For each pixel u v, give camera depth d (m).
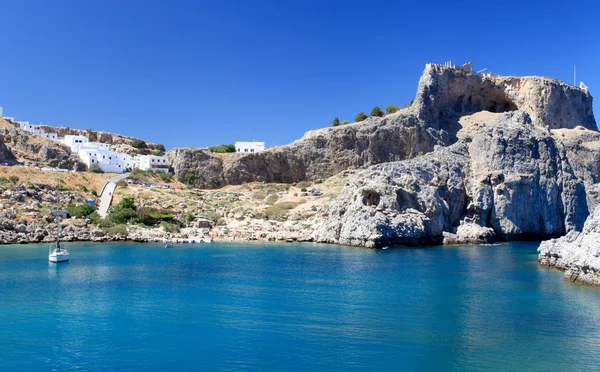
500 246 93.38
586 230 53.44
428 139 148.88
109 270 60.09
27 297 45.62
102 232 89.88
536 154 118.00
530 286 50.66
